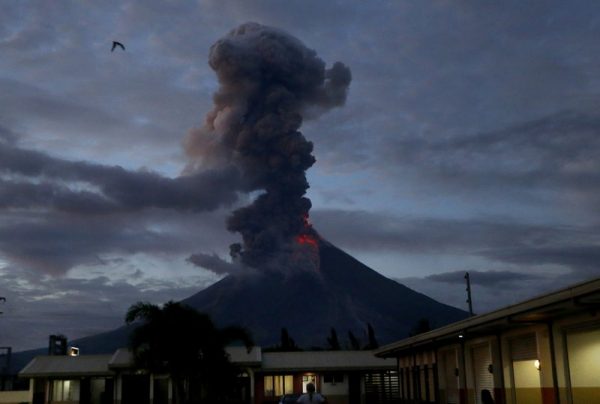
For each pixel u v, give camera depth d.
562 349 18.17
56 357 44.31
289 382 44.09
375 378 44.53
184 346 32.44
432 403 31.62
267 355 45.50
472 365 25.72
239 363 41.69
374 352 39.53
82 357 44.44
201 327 33.09
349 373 44.47
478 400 25.06
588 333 17.17
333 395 44.00
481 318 20.09
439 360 30.27
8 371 62.72
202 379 34.62
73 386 42.62
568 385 17.92
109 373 41.84
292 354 45.78
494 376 22.69
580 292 14.05
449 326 23.95
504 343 22.22
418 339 28.72
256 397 43.47
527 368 20.95
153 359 32.53
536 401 20.39
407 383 37.62
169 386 41.62
